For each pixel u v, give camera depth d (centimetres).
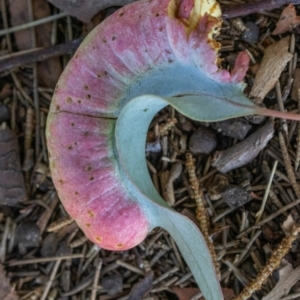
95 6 29
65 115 27
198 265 27
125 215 27
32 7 30
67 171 27
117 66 26
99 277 30
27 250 30
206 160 29
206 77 25
